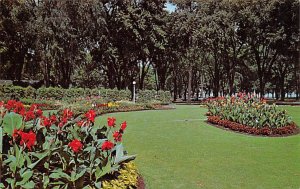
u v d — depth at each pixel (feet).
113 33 113.29
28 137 14.47
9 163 13.89
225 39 122.01
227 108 50.21
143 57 119.55
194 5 123.75
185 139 38.40
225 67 139.74
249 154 31.94
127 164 20.45
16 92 77.77
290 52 113.19
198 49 122.72
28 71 121.80
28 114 18.76
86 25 103.24
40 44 96.37
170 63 143.33
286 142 38.11
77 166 15.51
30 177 13.99
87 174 16.47
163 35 114.83
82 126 19.49
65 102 76.74
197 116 61.16
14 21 98.99
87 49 110.42
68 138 18.30
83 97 85.05
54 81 125.18
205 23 118.11
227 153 32.09
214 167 26.99
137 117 58.75
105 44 111.45
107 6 113.60
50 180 15.16
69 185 14.99
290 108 74.64
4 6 97.40
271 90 204.33
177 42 126.00
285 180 24.13
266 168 27.20
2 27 99.30
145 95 107.96
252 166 27.71
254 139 39.58
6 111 19.93
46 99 82.33
